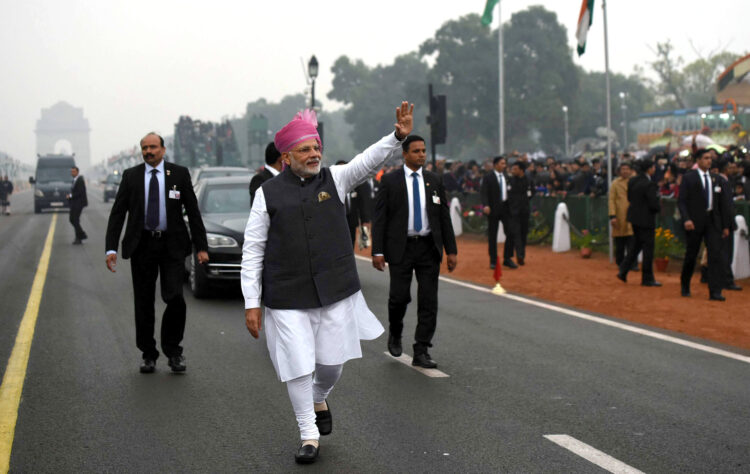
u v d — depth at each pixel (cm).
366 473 445
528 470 446
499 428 522
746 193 1284
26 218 3484
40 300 1108
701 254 1369
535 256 1673
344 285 463
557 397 597
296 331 452
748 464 454
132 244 664
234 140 4947
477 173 2297
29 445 500
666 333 841
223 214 1154
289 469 454
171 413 565
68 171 4091
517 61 8888
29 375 681
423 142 693
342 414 559
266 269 461
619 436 504
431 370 686
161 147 665
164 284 673
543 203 1909
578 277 1309
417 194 693
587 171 1872
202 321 936
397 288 701
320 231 460
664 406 571
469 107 9131
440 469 449
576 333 843
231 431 524
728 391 611
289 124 466
